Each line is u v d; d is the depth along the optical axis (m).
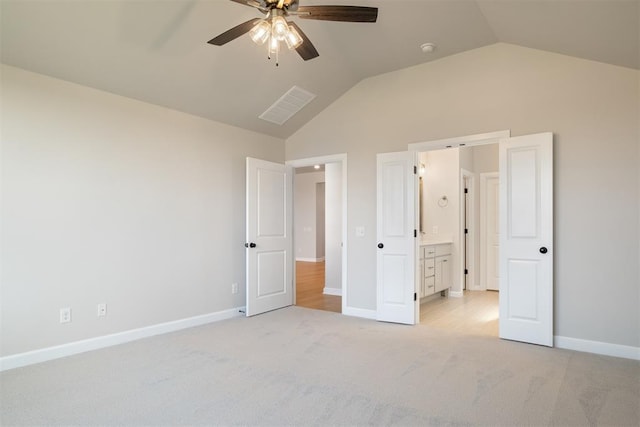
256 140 5.02
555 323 3.50
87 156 3.40
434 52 4.03
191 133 4.25
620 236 3.25
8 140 2.97
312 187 11.09
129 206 3.69
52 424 2.13
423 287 5.14
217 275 4.50
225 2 3.01
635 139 3.20
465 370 2.92
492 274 6.43
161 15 2.94
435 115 4.20
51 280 3.17
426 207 6.29
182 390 2.56
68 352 3.24
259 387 2.61
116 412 2.27
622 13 2.40
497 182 6.41
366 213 4.67
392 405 2.36
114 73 3.35
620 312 3.24
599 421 2.17
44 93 3.15
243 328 4.12
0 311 2.91
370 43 3.83
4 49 2.82
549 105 3.57
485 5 3.08
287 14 2.38
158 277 3.91
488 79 3.89
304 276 8.20
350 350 3.38
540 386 2.63
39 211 3.12
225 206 4.61
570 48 3.29
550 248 3.46
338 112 4.93
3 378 2.75
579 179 3.42
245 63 3.75
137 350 3.38
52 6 2.62
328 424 2.14
